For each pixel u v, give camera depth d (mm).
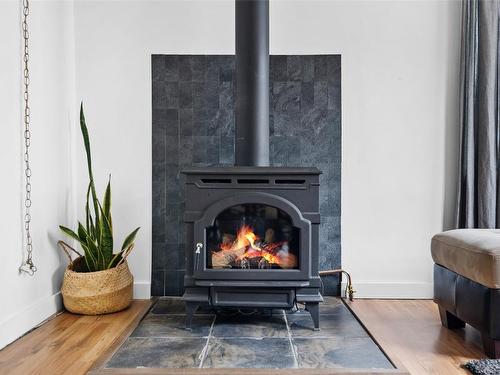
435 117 2955
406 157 2961
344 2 2969
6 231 2191
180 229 2965
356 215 2967
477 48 2807
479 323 1962
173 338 2176
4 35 2201
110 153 2955
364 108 2961
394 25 2959
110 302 2604
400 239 2963
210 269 2330
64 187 2812
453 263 2166
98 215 2734
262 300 2338
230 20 2971
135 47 2959
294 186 2350
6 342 2127
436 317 2553
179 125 2965
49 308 2590
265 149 2529
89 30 2951
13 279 2246
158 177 2961
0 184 2145
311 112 2963
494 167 2742
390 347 2080
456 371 1820
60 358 1955
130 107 2957
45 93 2588
